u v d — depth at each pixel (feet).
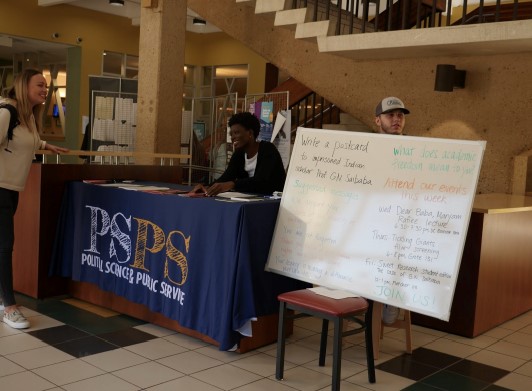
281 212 12.53
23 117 13.43
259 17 25.53
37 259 15.47
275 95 28.07
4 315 13.66
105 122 21.40
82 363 11.46
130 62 43.68
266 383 10.95
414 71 21.68
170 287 13.11
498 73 19.97
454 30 17.26
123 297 14.49
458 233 10.45
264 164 14.44
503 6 23.81
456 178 10.71
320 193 12.17
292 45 24.75
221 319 12.03
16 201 13.67
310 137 12.66
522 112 19.60
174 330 13.65
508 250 15.80
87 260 15.15
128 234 14.11
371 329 11.24
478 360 12.84
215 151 26.25
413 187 11.10
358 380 11.35
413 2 22.97
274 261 12.39
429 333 14.70
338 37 19.74
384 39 18.71
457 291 14.62
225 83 46.70
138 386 10.53
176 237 12.99
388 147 11.62
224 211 12.08
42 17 37.86
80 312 14.75
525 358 13.08
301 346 13.15
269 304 12.67
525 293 17.10
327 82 23.97
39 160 18.10
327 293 11.02
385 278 11.00
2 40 37.70
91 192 15.01
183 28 20.66
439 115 21.30
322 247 11.87
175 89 20.67
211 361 11.93
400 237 11.02
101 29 40.98
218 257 12.14
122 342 12.76
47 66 44.50
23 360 11.49
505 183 20.10
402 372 11.91
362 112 23.12
